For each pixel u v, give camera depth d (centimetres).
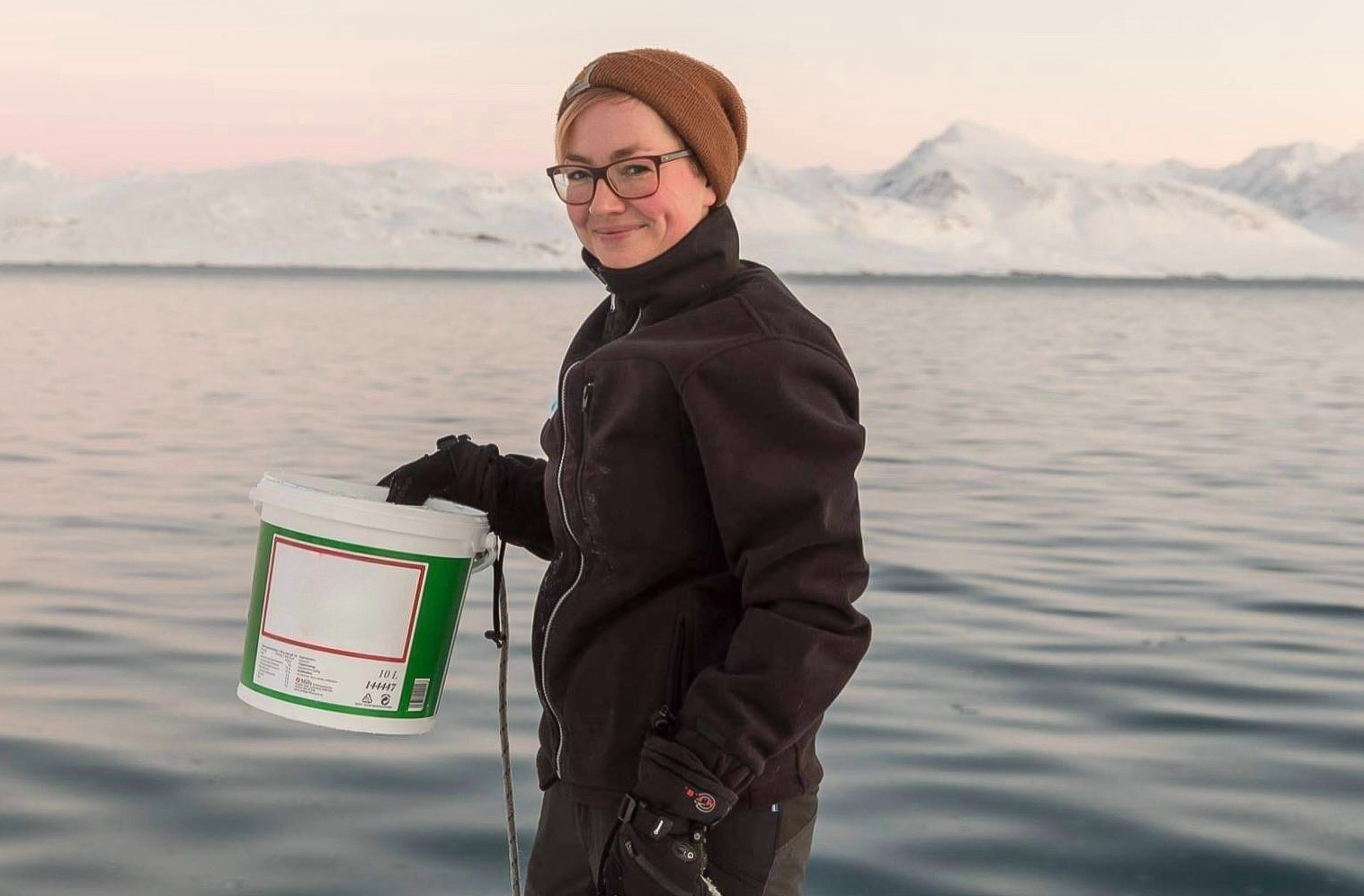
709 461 188
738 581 198
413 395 2181
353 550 210
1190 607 786
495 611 228
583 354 214
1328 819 455
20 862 407
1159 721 563
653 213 200
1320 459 1538
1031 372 3102
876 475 1362
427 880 402
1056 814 457
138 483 1229
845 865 415
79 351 3397
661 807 183
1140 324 6756
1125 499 1219
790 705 182
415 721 217
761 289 199
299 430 1678
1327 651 685
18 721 541
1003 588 830
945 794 475
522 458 242
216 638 680
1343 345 4688
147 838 428
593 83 201
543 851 211
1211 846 431
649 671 198
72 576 825
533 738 534
